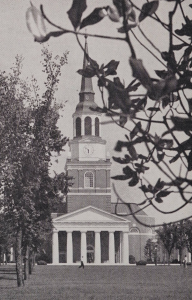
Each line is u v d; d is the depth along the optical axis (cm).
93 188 12369
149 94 367
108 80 468
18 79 3819
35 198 3959
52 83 3825
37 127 3794
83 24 379
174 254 14325
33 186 3716
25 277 5166
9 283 4650
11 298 3089
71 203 12325
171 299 2970
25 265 5181
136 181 501
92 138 12500
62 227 12025
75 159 12475
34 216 3869
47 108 3812
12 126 3684
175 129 416
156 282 4744
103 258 12588
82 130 12531
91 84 12731
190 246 11038
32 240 4434
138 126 432
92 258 12494
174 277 5738
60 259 12550
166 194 504
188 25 544
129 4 395
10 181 3678
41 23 373
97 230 12050
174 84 361
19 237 3988
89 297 3114
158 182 503
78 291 3625
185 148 468
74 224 12056
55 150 3897
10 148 3672
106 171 12438
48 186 3969
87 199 12338
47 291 3619
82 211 12062
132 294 3350
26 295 3297
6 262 12056
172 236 10650
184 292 3512
